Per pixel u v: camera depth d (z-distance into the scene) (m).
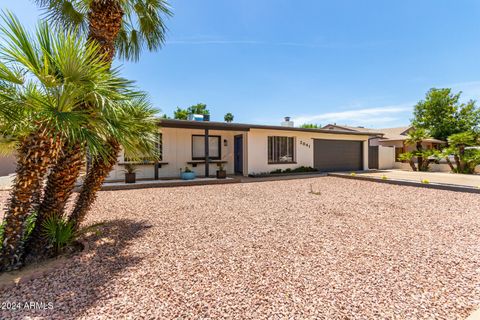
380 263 2.89
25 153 2.57
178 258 3.01
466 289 2.34
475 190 7.76
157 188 8.57
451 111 22.48
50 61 2.46
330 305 2.08
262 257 3.05
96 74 2.54
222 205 6.00
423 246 3.43
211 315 1.95
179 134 11.32
